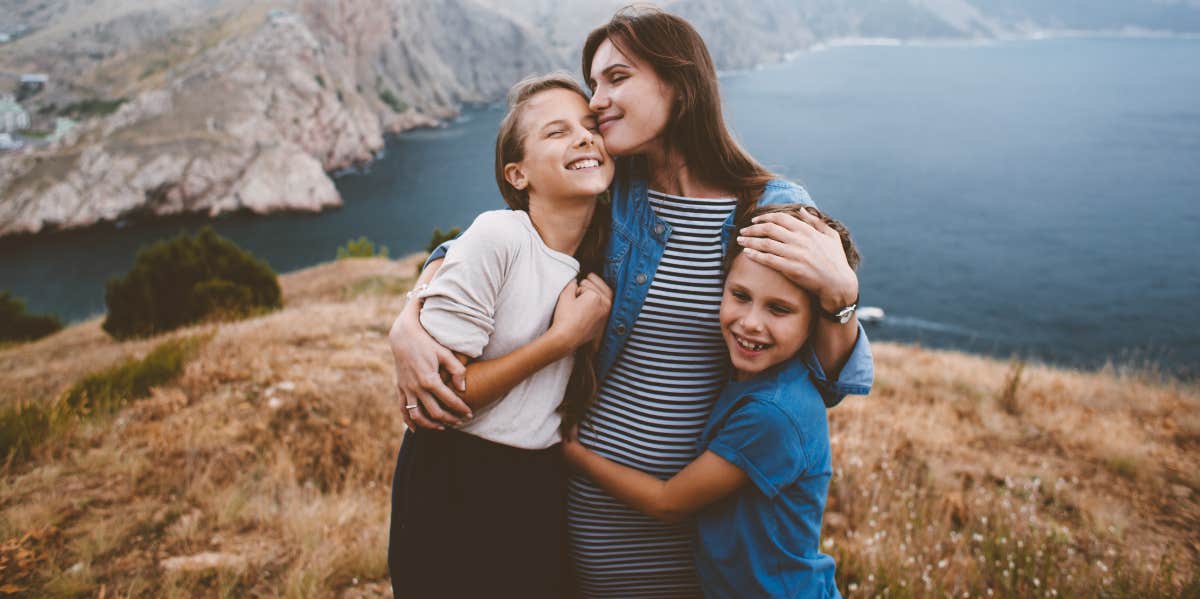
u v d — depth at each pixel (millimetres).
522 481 1729
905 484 4836
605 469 1816
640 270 1759
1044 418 6723
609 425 1875
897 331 49000
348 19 168875
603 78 1706
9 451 4781
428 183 110500
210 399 5820
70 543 3750
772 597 1647
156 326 13164
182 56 165250
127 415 5461
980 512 4461
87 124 105375
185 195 93938
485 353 1671
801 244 1512
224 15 186875
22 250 80500
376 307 11188
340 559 3723
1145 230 77938
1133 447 5883
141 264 13727
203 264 14711
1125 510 4820
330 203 98188
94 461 4645
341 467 5168
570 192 1648
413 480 1729
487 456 1689
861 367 1694
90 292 67125
